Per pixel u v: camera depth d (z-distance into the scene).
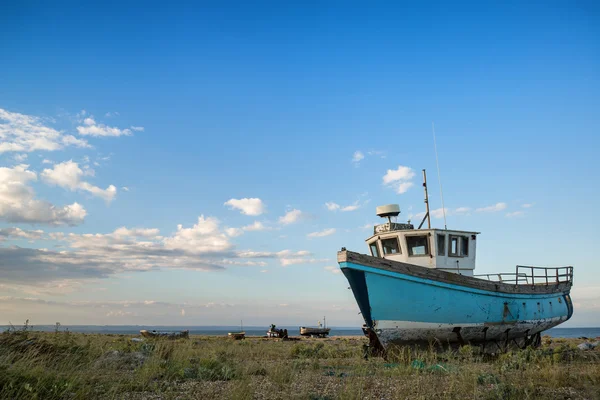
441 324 18.97
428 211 22.50
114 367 12.88
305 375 12.71
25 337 14.45
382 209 22.53
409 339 18.81
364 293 18.55
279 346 31.03
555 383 11.11
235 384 10.89
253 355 21.23
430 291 18.95
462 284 19.47
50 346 14.33
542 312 23.50
